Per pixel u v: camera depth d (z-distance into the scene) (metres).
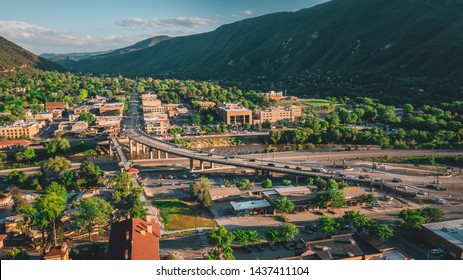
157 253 144.62
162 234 193.25
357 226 183.50
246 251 172.88
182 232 196.00
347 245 162.25
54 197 184.50
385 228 178.00
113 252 141.62
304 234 190.62
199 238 189.00
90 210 190.25
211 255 153.62
